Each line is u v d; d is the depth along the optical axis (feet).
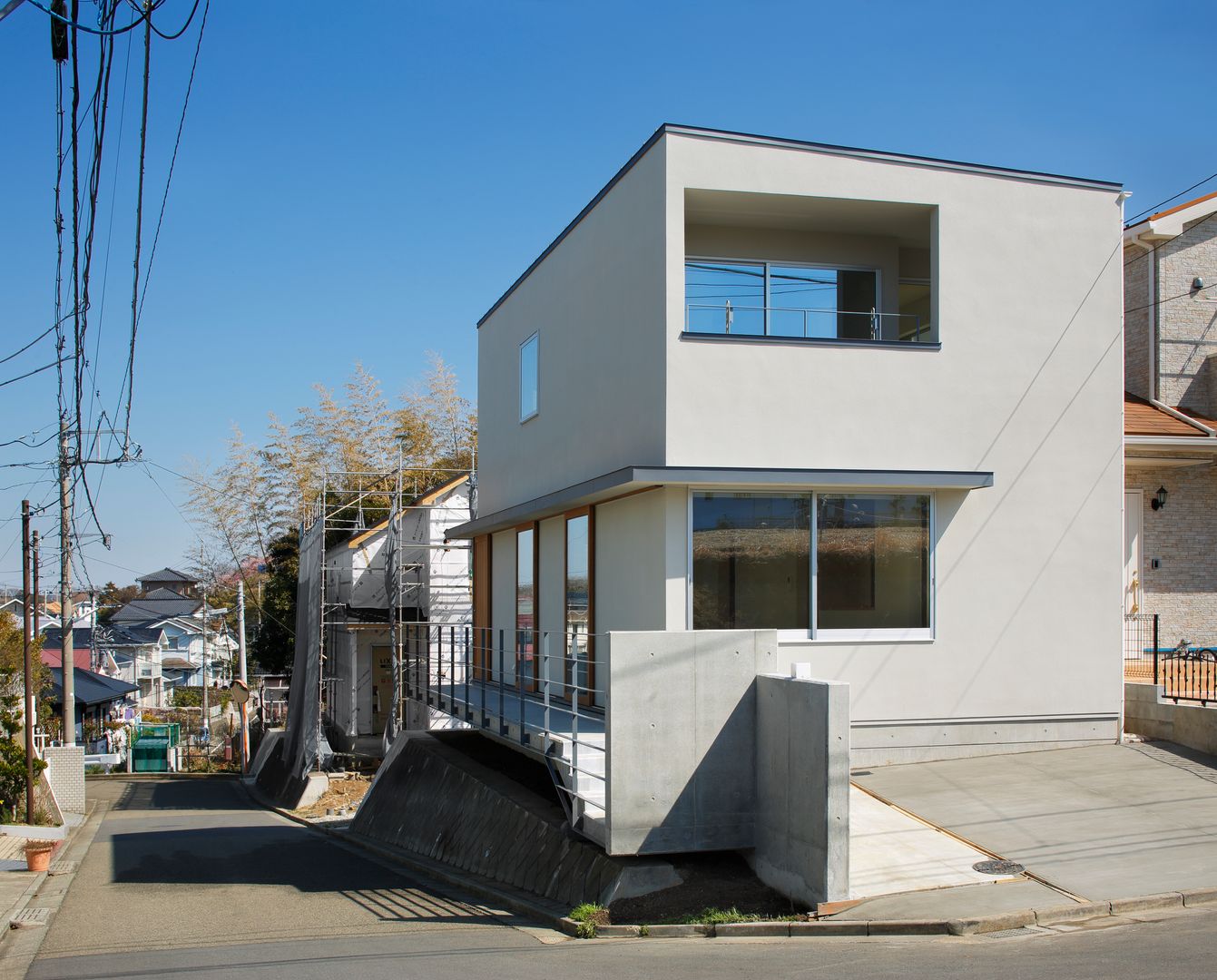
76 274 32.94
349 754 91.61
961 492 43.34
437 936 32.24
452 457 162.40
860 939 26.32
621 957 26.32
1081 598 44.32
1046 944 24.31
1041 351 44.50
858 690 41.93
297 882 47.67
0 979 29.12
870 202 43.21
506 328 66.44
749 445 41.24
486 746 62.80
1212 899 27.25
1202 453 56.13
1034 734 43.52
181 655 261.85
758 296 46.83
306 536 106.11
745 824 32.73
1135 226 62.85
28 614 70.85
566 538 53.36
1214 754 41.22
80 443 48.93
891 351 42.83
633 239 44.42
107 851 61.52
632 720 32.07
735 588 41.06
